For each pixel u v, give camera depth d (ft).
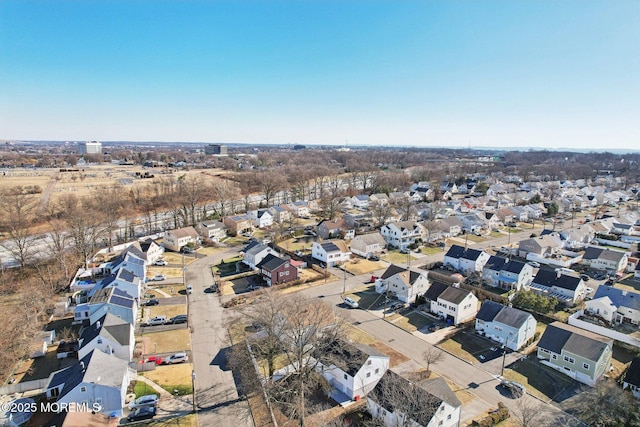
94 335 122.01
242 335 139.85
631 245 255.09
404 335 142.41
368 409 101.24
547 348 125.49
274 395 107.45
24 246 219.61
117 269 182.29
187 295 177.47
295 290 182.29
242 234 287.89
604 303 151.23
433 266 215.72
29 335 129.70
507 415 99.71
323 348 117.08
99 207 269.64
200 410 102.32
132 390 109.19
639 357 114.73
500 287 186.09
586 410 98.43
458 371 120.47
